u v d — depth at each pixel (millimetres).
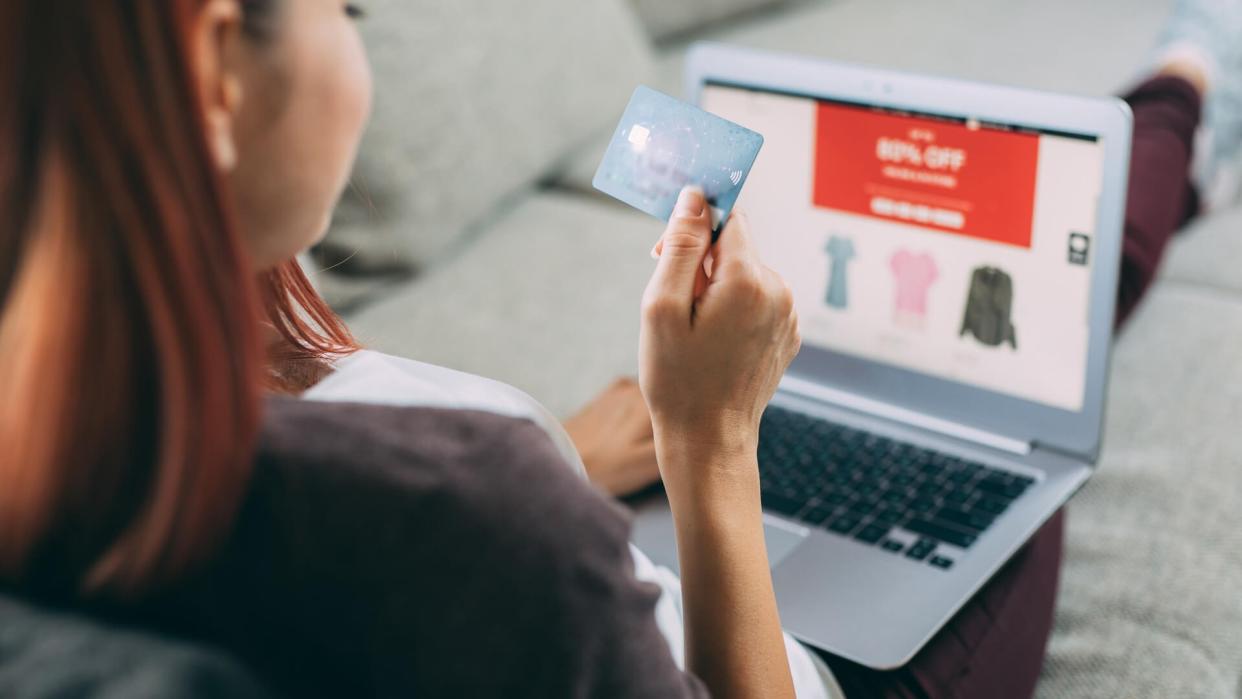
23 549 377
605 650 398
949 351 1018
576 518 396
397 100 1310
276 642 394
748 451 611
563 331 1288
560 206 1563
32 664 360
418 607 383
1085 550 1010
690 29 2027
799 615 829
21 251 354
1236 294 1386
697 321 582
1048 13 2084
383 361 529
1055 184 910
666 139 683
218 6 377
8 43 334
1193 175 1535
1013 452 992
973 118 930
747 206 1077
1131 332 1301
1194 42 1638
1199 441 1111
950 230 976
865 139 991
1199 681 875
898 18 2084
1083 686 891
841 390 1093
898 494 957
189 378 355
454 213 1393
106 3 334
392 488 382
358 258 1307
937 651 821
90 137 339
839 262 1047
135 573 375
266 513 383
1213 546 992
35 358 353
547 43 1533
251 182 426
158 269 348
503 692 390
